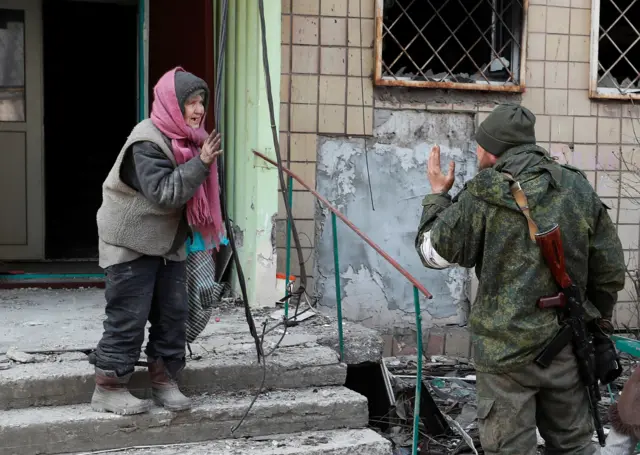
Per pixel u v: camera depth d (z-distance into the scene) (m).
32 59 6.66
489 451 3.07
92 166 8.03
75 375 3.62
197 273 3.78
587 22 6.39
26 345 4.02
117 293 3.30
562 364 3.01
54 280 5.98
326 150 6.04
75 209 7.98
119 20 7.93
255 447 3.59
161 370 3.52
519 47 6.28
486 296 3.06
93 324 4.57
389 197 6.17
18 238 6.76
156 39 5.93
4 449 3.34
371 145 6.12
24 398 3.55
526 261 2.99
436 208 3.24
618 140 6.50
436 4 6.32
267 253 5.17
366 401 3.88
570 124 6.41
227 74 5.38
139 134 3.19
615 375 3.22
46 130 7.89
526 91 6.32
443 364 5.93
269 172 5.16
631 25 6.59
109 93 8.04
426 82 6.09
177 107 3.22
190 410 3.58
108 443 3.46
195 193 3.30
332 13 5.96
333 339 4.37
